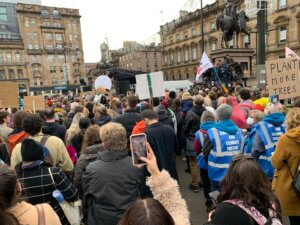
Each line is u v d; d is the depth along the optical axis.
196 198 5.06
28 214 1.72
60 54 71.94
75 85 72.00
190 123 5.23
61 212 2.57
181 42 55.09
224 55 16.09
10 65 65.56
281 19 33.84
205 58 9.41
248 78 15.05
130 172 2.46
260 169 1.73
